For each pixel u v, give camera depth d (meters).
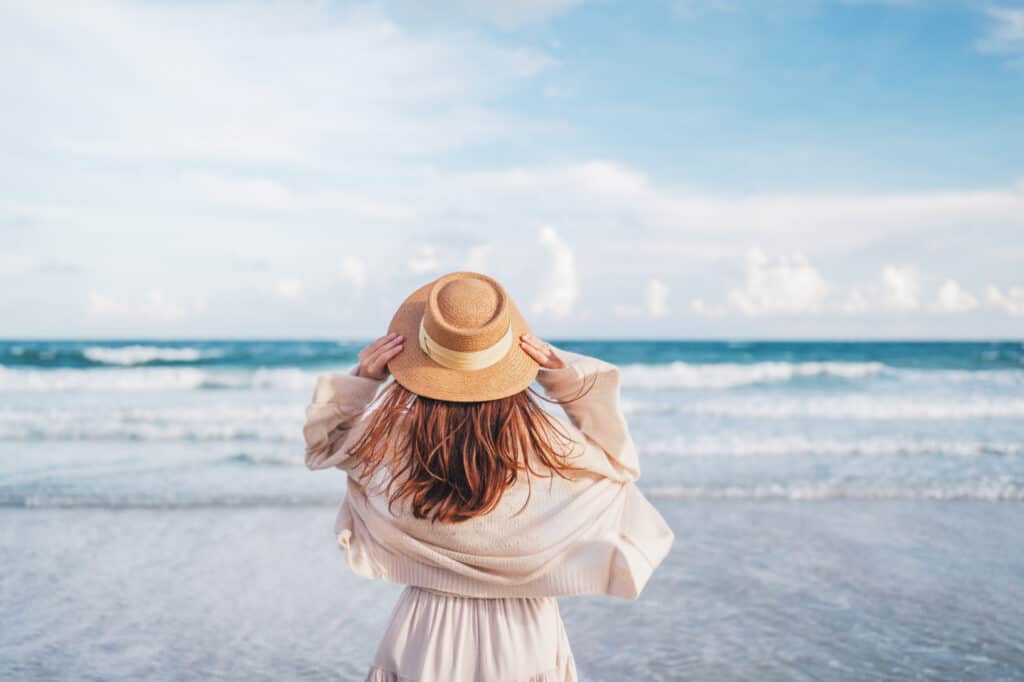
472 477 1.67
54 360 28.64
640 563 1.73
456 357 1.64
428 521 1.74
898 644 3.93
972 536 5.95
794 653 3.82
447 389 1.67
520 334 1.78
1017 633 4.06
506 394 1.67
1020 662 3.71
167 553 5.43
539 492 1.75
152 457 9.27
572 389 1.78
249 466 8.70
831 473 8.33
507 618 1.80
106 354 29.66
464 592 1.78
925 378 22.97
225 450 9.81
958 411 14.19
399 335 1.77
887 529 6.14
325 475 8.16
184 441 10.66
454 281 1.71
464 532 1.73
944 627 4.15
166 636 4.02
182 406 14.65
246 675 3.59
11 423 11.85
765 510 6.77
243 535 5.88
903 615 4.32
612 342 58.72
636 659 3.77
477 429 1.67
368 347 1.79
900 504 7.01
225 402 15.84
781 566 5.20
